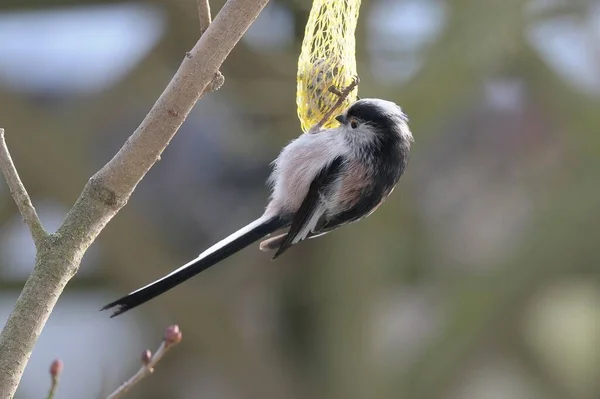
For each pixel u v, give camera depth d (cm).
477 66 1220
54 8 1345
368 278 1283
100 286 1438
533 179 1400
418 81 1214
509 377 1438
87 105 1302
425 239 1336
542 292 1319
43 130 1273
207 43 433
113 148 1412
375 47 1252
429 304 1351
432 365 1267
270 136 1215
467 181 1455
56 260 437
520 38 1242
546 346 1434
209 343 1296
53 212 1395
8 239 1387
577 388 1440
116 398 498
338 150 647
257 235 628
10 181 444
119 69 1313
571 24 1316
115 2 1323
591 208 1267
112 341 1491
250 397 1296
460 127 1420
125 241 1282
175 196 1429
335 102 653
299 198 645
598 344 1465
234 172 1409
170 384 1442
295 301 1330
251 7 432
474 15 1230
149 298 541
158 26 1287
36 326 429
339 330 1284
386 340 1354
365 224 1282
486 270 1291
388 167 656
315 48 653
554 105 1323
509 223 1442
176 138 1420
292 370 1311
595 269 1266
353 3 648
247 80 1217
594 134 1300
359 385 1272
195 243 1425
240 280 1358
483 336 1280
